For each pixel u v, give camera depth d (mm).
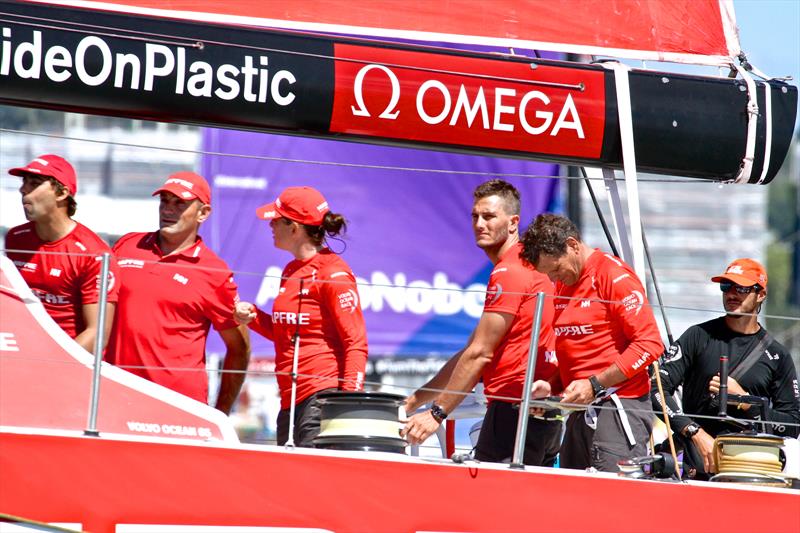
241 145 36938
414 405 21078
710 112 20844
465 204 38656
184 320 19406
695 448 20672
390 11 20391
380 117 19281
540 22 21125
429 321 38594
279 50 18688
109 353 19422
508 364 19156
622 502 17484
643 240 21828
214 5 19453
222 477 15938
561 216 18797
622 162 20734
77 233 18672
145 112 18234
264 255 36875
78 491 15320
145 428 16891
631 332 18328
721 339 21000
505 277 18938
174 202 19531
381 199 38125
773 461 18812
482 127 19797
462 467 16953
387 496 16562
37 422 16219
